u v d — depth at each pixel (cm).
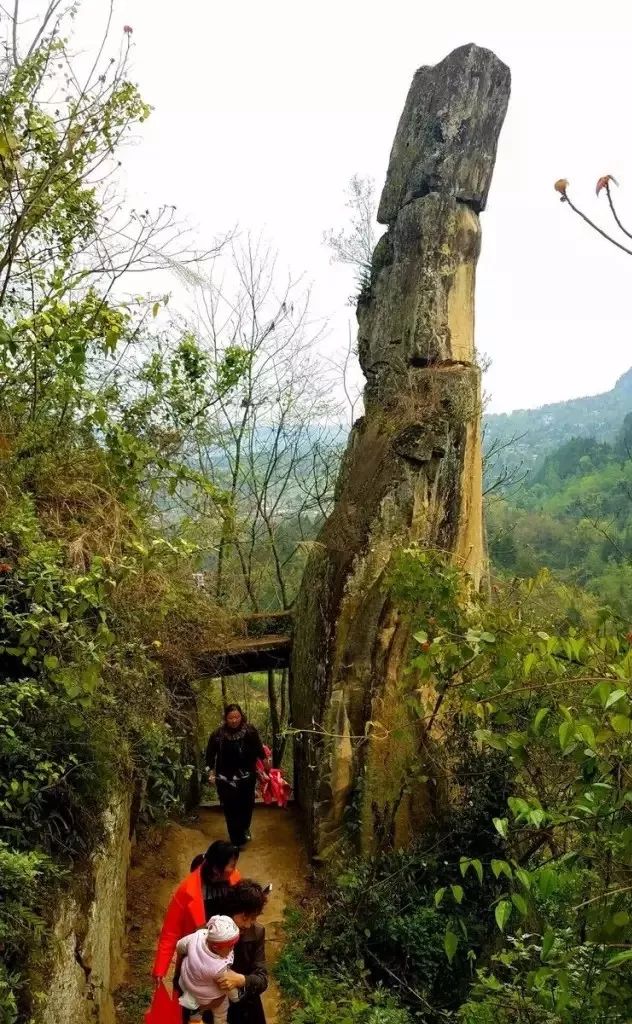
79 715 548
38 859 441
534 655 499
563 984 367
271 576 1622
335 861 925
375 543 964
